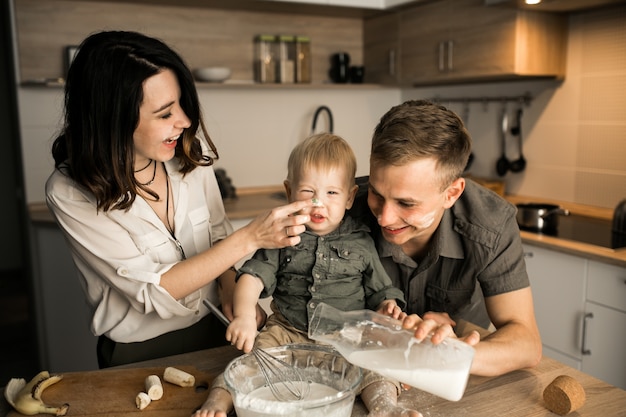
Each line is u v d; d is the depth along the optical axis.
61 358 2.84
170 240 1.44
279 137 3.69
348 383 1.00
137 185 1.34
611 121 2.71
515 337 1.14
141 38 1.25
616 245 2.29
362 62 3.91
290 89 3.67
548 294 2.47
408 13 3.41
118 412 1.03
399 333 0.96
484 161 3.41
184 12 3.32
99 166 1.26
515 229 1.26
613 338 2.21
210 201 1.60
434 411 1.03
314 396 1.00
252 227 1.24
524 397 1.08
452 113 1.14
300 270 1.31
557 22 2.82
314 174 1.26
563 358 2.44
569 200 2.97
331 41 3.79
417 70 3.39
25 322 3.87
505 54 2.76
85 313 2.80
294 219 1.20
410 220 1.10
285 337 1.26
